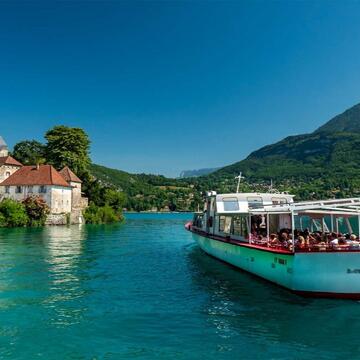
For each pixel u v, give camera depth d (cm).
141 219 11081
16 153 10150
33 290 1709
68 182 7394
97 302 1520
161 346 1083
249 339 1138
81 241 3894
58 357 1005
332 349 1072
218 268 2323
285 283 1627
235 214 2252
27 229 5434
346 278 1488
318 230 2128
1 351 1041
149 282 1902
